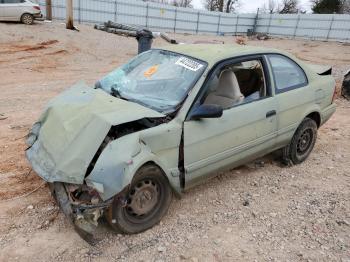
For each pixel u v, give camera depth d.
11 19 17.48
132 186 3.07
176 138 3.28
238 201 3.96
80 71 12.51
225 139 3.71
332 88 5.21
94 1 29.34
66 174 2.89
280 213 3.77
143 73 4.04
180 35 33.34
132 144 2.95
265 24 42.75
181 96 3.50
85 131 3.05
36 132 3.73
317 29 38.50
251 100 4.03
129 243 3.16
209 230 3.42
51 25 19.09
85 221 2.82
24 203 3.64
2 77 10.45
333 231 3.49
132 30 22.20
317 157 5.29
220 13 39.00
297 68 4.72
